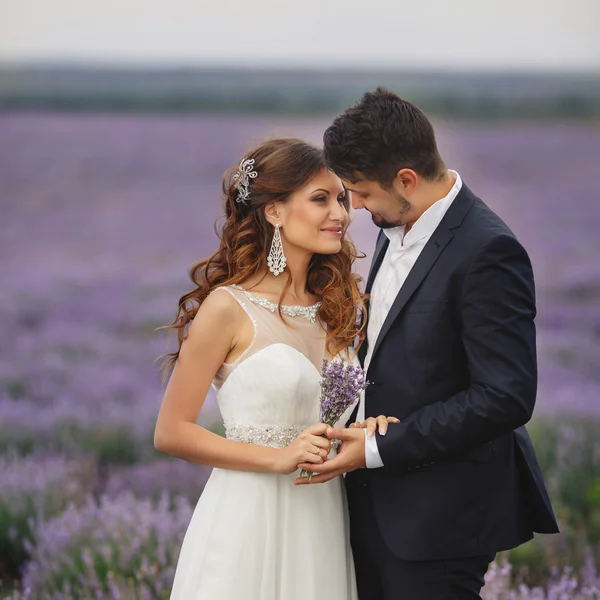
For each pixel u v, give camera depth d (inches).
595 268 490.6
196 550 172.1
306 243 177.2
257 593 169.5
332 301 183.0
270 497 171.9
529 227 498.3
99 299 512.1
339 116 166.1
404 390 164.2
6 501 325.7
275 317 177.5
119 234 526.6
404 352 164.6
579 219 498.6
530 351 157.4
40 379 461.7
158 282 522.3
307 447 161.3
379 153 160.4
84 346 482.9
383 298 174.1
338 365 161.8
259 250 182.1
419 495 165.2
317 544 173.0
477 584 170.2
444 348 162.2
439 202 164.2
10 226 520.1
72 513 300.2
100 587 256.5
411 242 167.3
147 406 438.0
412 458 157.8
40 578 268.7
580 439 372.5
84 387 456.1
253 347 173.8
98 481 362.0
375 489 170.1
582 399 410.0
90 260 521.0
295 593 171.6
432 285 162.7
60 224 523.5
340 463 160.6
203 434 171.6
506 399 152.6
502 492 169.3
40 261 517.0
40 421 414.0
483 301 156.6
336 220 177.8
